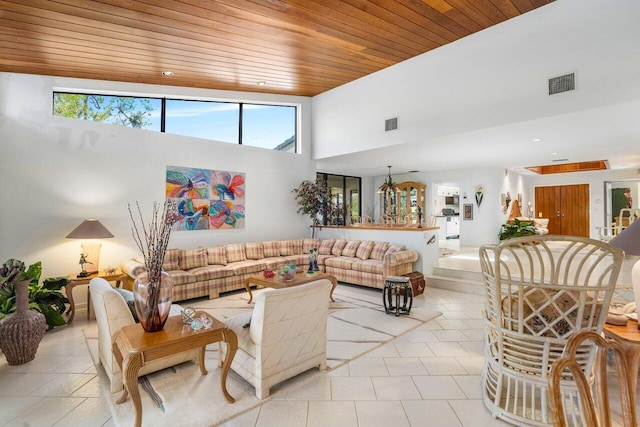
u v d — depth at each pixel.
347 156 7.08
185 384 2.61
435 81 5.18
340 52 4.86
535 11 4.18
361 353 3.17
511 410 2.17
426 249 6.00
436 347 3.32
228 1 3.29
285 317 2.49
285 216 7.23
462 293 5.43
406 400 2.40
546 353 1.95
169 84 5.57
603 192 10.26
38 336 3.06
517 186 10.56
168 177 5.55
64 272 4.56
